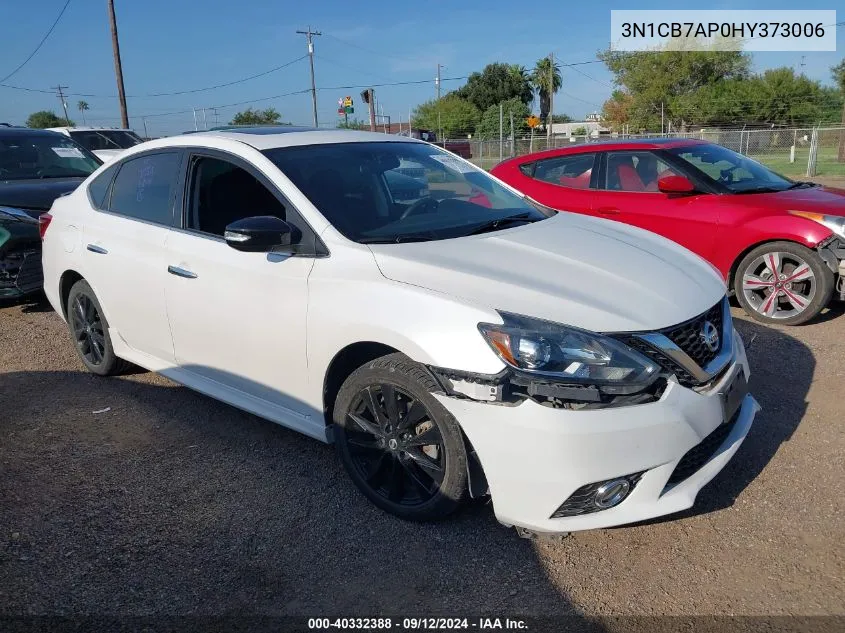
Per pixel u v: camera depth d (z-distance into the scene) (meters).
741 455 3.67
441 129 66.12
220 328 3.73
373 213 3.54
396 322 2.92
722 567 2.82
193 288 3.83
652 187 6.54
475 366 2.71
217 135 4.11
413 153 4.26
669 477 2.77
